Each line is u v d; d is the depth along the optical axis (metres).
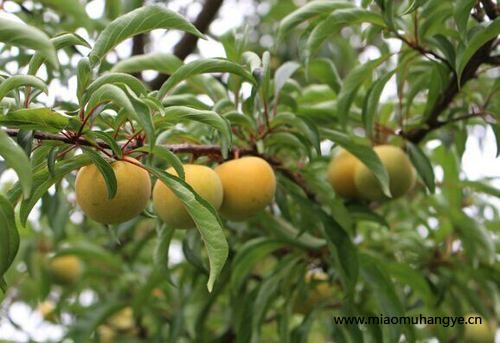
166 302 0.76
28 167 0.34
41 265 0.83
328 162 0.62
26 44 0.33
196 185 0.45
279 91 0.53
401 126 0.58
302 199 0.55
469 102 0.60
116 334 0.83
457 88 0.54
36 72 0.40
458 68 0.49
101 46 0.40
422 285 0.61
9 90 0.36
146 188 0.43
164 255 0.51
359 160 0.54
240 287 0.65
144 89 0.39
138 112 0.36
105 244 0.83
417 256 0.69
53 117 0.37
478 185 0.66
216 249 0.39
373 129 0.58
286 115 0.51
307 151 0.52
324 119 0.58
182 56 0.78
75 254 0.74
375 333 0.60
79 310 0.79
